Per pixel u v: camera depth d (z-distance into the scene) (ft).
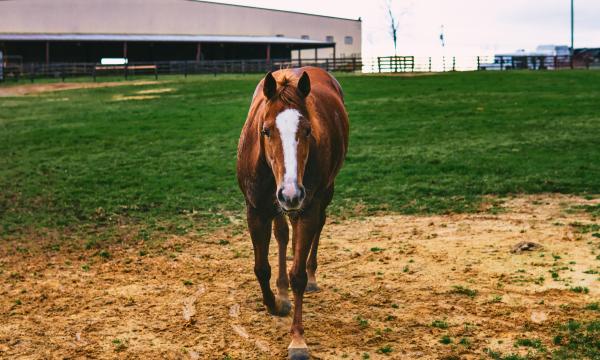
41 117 84.69
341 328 20.13
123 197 42.83
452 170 47.06
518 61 187.01
